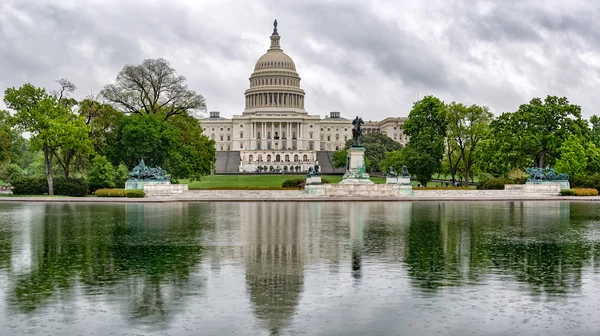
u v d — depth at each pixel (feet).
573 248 104.58
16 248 104.58
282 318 62.59
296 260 92.48
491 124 332.60
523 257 95.25
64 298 69.97
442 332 58.54
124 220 156.04
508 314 63.93
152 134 298.97
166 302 68.28
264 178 527.40
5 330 58.95
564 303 67.97
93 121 306.96
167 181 277.64
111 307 66.44
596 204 228.43
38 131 275.18
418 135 361.30
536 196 270.26
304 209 200.54
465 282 77.66
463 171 401.90
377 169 606.96
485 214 176.14
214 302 68.33
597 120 400.26
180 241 113.19
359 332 58.49
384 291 73.00
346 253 98.94
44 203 235.40
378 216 168.86
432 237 118.93
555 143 311.88
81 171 331.16
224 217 165.78
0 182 438.81
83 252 100.27
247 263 90.07
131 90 327.47
